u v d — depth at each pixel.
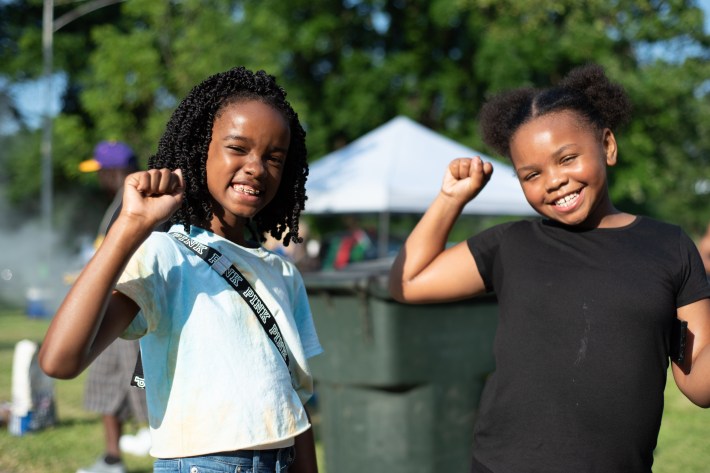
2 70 25.48
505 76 16.78
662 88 17.75
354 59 17.91
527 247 2.06
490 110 2.15
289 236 2.19
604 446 1.85
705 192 29.14
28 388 5.67
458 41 18.39
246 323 1.85
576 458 1.85
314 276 4.25
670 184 22.41
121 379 4.43
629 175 17.72
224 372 1.78
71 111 26.20
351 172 10.02
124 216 1.60
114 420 4.50
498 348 2.01
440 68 18.17
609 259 1.94
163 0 18.97
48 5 19.03
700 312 1.92
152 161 2.06
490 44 16.94
